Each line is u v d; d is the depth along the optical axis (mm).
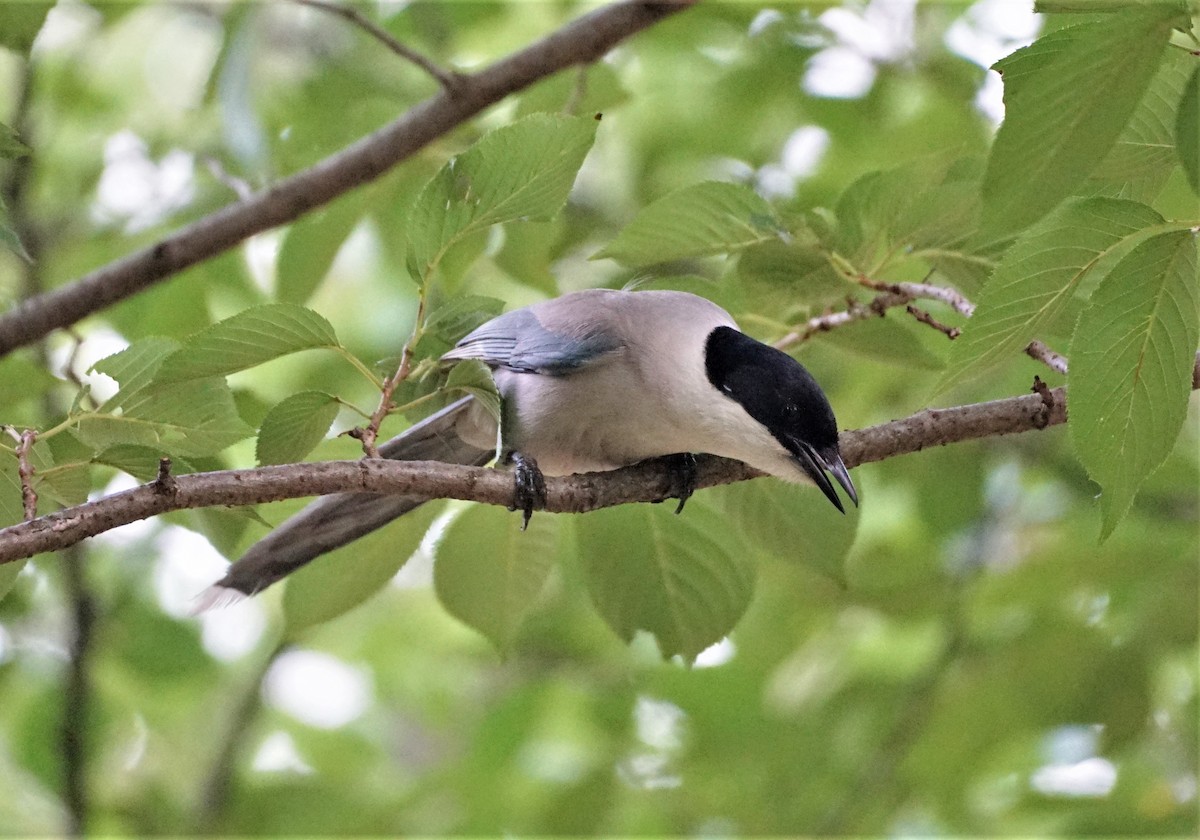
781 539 8469
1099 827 11320
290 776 13945
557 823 12336
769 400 7703
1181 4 4438
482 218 6281
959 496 13031
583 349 7895
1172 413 5449
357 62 12680
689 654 8570
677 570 8445
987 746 10945
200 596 7867
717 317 8141
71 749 12219
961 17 12617
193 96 12906
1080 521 12227
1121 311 5320
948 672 11570
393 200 10656
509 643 8508
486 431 8398
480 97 9867
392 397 6980
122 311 11344
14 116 11852
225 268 12211
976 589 11672
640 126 13953
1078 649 10805
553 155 6074
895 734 11852
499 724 12891
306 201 9914
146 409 6422
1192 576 10766
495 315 6773
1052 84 4516
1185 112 4590
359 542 8164
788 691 12820
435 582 8383
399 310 14000
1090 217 5488
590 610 13789
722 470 8203
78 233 12531
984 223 4770
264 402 8383
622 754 12727
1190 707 11922
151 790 14312
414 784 13227
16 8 8133
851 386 12258
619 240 7473
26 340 9570
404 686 16047
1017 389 11961
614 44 9961
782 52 12656
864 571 13297
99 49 14000
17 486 6543
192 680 14352
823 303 7879
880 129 12719
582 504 7695
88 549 12711
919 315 7535
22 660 14039
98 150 13234
